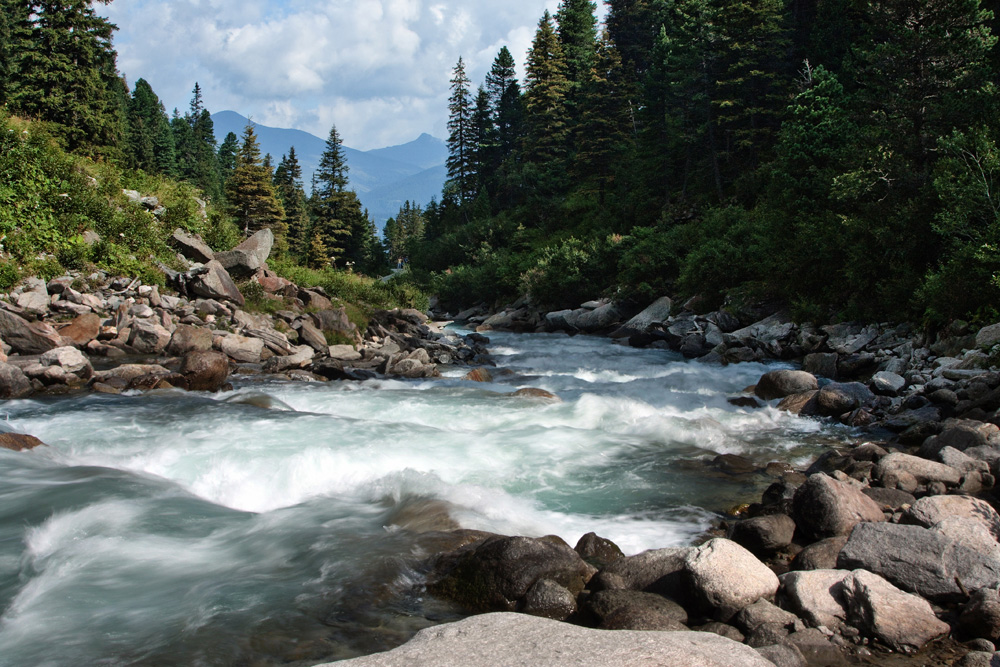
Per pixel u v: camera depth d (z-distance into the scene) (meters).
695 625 5.12
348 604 5.40
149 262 21.03
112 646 4.77
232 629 4.98
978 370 13.60
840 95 29.22
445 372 20.17
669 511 8.13
